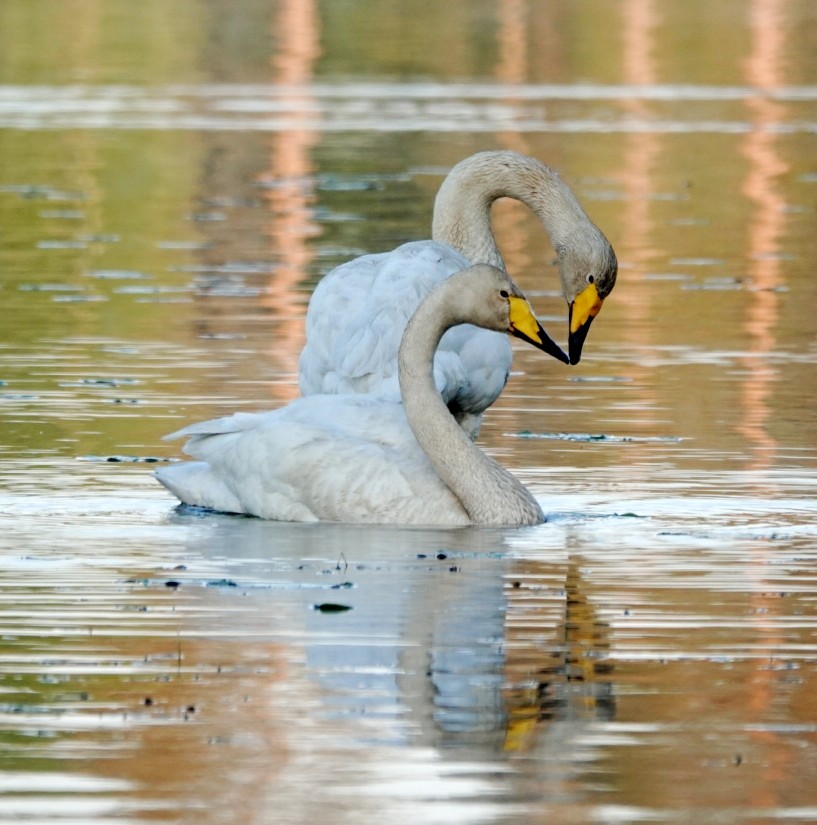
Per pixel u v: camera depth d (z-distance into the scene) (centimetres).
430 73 5022
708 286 2464
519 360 2014
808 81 4931
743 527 1378
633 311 2292
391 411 1462
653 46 5600
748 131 4056
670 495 1471
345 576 1241
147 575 1241
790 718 987
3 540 1330
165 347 2033
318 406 1466
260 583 1222
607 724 978
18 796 884
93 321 2178
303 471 1412
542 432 1684
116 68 5016
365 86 4753
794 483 1505
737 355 2025
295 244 2750
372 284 1590
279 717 980
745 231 2919
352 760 929
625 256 2703
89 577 1233
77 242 2770
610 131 4034
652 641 1107
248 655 1073
